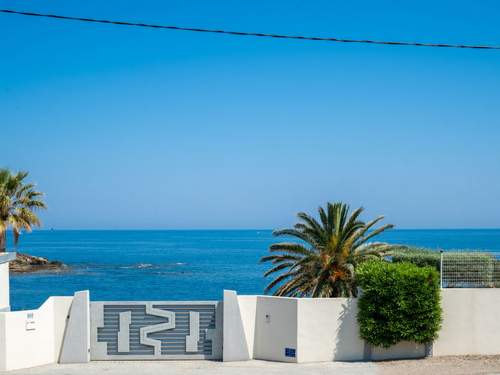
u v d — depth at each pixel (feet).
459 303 64.64
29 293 216.13
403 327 62.13
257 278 272.31
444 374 56.34
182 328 66.44
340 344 64.13
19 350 61.67
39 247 620.49
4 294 71.77
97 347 65.98
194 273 298.97
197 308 66.59
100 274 294.66
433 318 62.80
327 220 97.60
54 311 65.67
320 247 97.71
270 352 65.31
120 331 65.98
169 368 61.72
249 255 449.06
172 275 288.92
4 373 59.98
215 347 66.28
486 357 63.21
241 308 66.54
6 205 153.58
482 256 66.18
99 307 66.13
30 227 157.48
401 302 61.98
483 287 65.77
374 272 63.26
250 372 59.11
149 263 367.86
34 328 63.00
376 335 62.69
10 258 73.10
